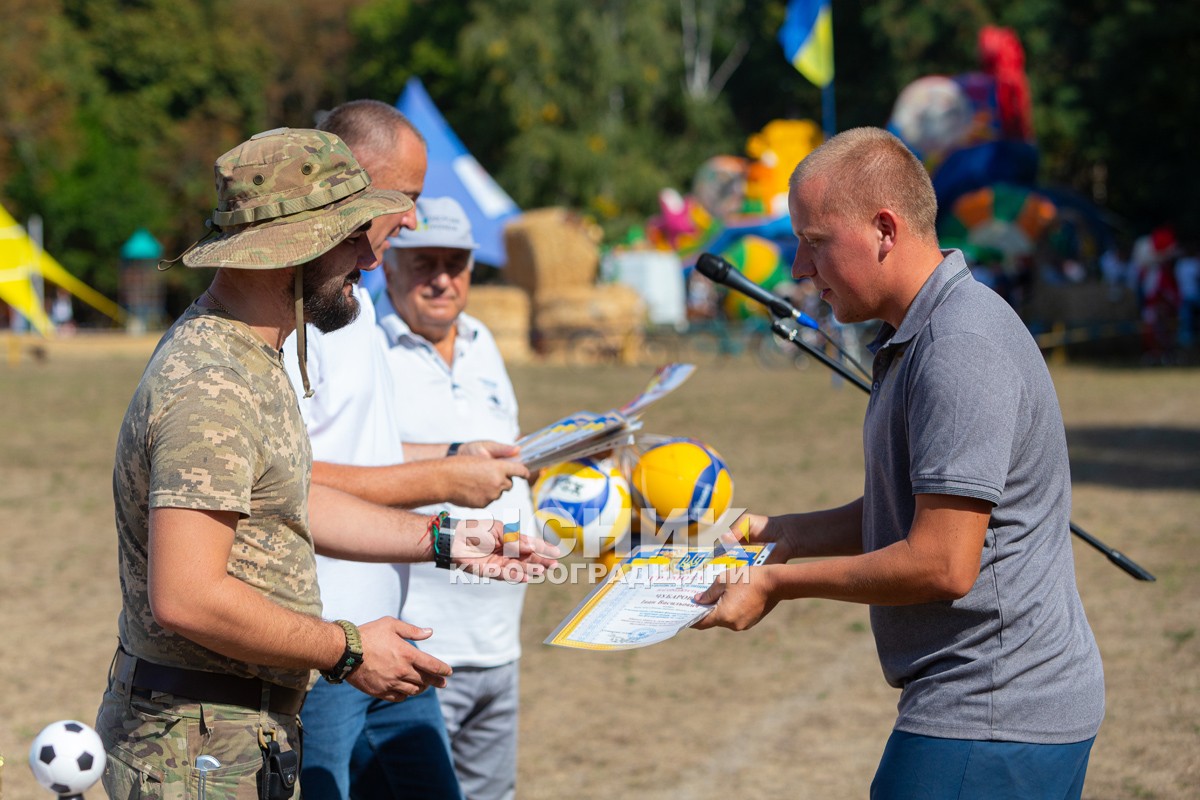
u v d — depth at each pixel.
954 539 2.39
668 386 3.15
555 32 38.53
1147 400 17.53
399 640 2.47
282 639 2.24
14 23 41.97
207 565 2.13
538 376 22.67
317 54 51.88
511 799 3.90
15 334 38.06
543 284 27.14
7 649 6.69
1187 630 6.66
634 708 5.79
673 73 41.91
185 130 47.97
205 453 2.13
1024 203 27.16
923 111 27.97
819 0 19.78
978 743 2.47
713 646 6.78
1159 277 23.80
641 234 34.22
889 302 2.57
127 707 2.30
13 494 11.35
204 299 2.33
